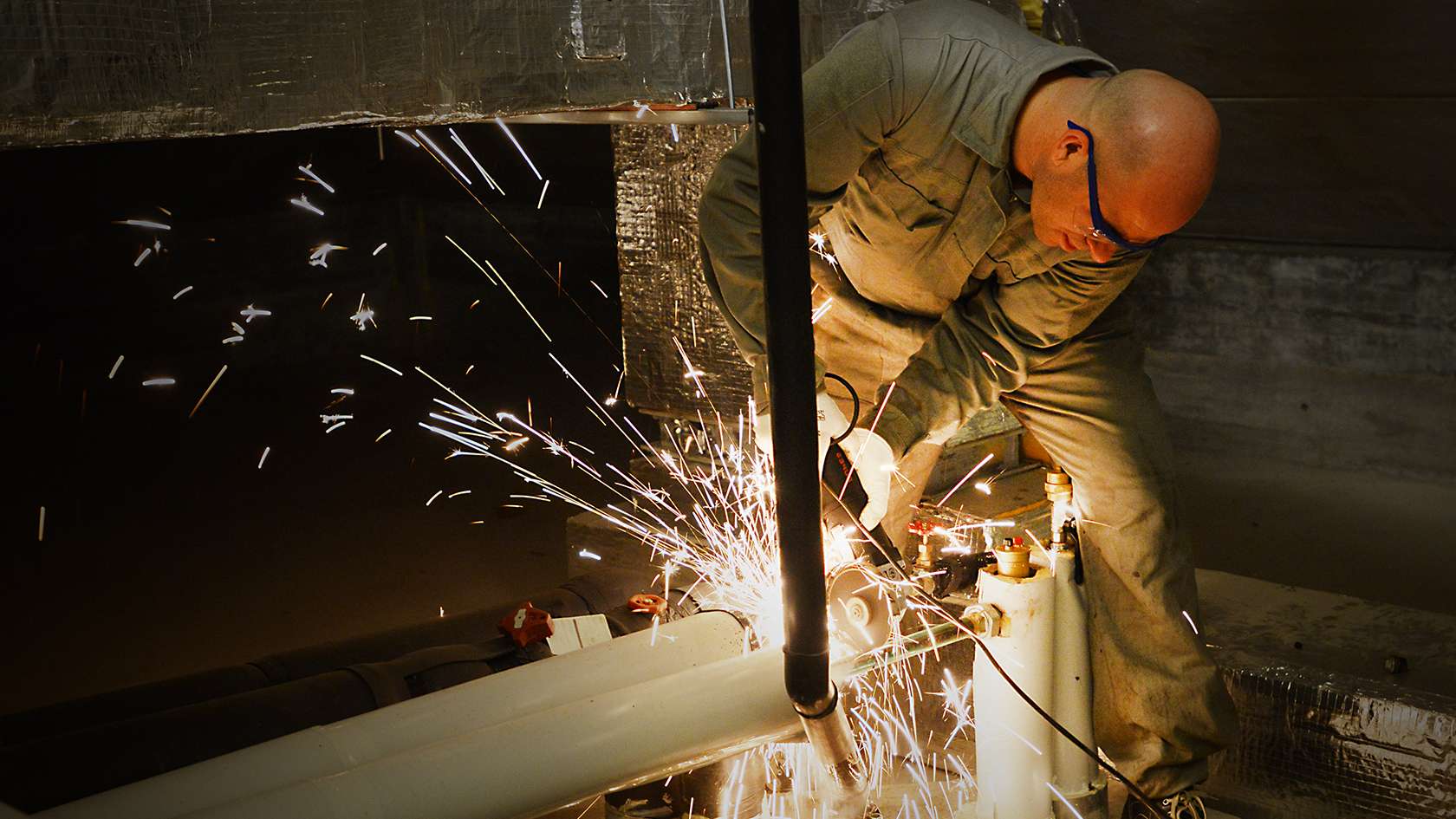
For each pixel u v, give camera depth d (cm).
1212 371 554
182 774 181
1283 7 378
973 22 206
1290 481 524
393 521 545
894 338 254
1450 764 251
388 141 929
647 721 188
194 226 823
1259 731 278
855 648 205
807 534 165
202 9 182
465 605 443
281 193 863
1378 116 409
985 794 233
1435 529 467
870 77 203
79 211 787
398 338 901
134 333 809
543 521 536
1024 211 214
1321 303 518
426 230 955
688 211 369
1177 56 423
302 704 218
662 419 402
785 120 150
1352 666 289
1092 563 251
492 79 218
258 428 705
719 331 372
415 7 206
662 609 258
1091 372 241
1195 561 452
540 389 758
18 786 193
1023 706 224
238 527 546
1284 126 435
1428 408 500
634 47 234
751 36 150
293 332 866
